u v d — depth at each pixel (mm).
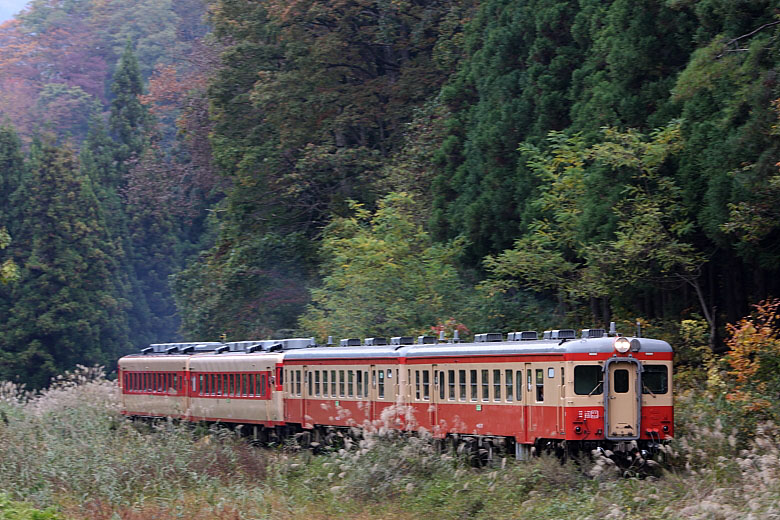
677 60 43031
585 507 26297
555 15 49969
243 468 36406
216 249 77062
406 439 34875
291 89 69750
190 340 75000
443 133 59375
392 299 50781
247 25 73812
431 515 28188
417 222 57812
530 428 32281
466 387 35000
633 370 31656
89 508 29766
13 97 153125
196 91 93938
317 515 29156
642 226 40031
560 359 31391
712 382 36000
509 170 51781
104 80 173000
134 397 56469
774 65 35312
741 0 36719
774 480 25172
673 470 29469
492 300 49375
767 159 34656
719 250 42781
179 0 177000
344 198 70000
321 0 70500
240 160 71750
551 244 46750
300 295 69375
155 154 119062
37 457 35219
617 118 43688
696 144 38312
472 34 58250
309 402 42875
